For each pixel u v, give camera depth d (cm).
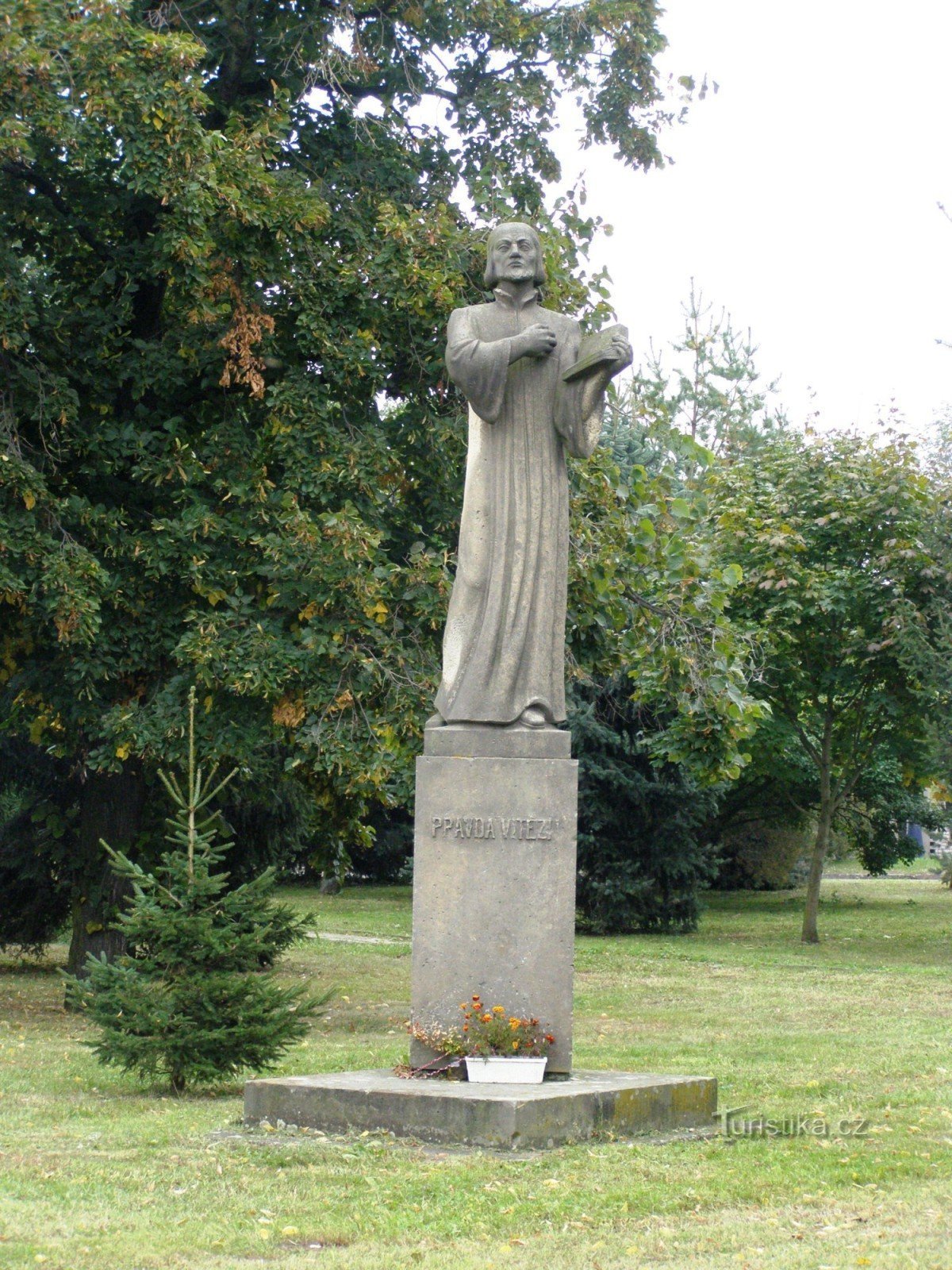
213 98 1961
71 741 1948
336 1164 827
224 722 1742
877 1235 708
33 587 1641
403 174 1986
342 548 1662
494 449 1025
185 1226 716
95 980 1189
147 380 1789
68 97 1667
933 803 4138
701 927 3406
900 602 2645
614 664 2019
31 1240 691
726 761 1998
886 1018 1819
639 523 1875
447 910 980
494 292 1062
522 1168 816
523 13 2039
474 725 1002
